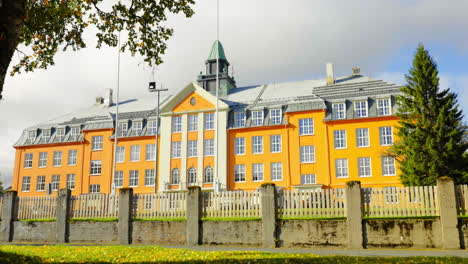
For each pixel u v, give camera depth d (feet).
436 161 117.50
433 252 52.90
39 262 41.37
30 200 78.02
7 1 29.96
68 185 202.39
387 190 60.44
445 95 126.82
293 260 43.47
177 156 188.44
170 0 52.90
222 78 210.79
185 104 191.93
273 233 62.08
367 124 166.30
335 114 171.73
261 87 208.33
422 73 128.16
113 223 70.90
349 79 193.57
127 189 71.46
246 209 65.82
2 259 39.09
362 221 59.36
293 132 175.11
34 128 217.36
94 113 221.05
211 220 65.67
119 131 201.16
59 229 73.46
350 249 58.44
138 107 215.51
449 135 118.32
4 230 76.64
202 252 51.24
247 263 41.57
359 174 163.63
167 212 69.87
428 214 58.18
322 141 170.60
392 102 166.81
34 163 210.18
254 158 178.50
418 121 124.67
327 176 166.20
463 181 114.11
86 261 42.86
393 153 149.28
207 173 182.39
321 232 60.49
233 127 184.03
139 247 56.75
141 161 193.57
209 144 185.06
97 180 198.49
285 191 64.34
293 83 204.03
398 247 57.57
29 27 51.08
